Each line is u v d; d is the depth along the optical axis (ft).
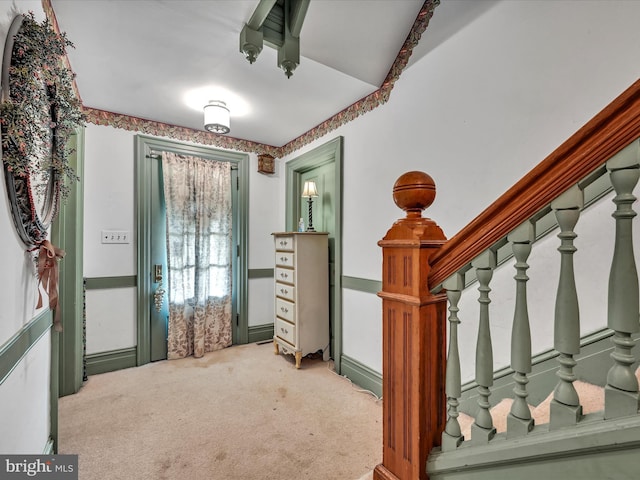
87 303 8.02
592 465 1.95
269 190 11.39
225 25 5.12
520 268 2.34
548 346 4.20
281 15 5.33
